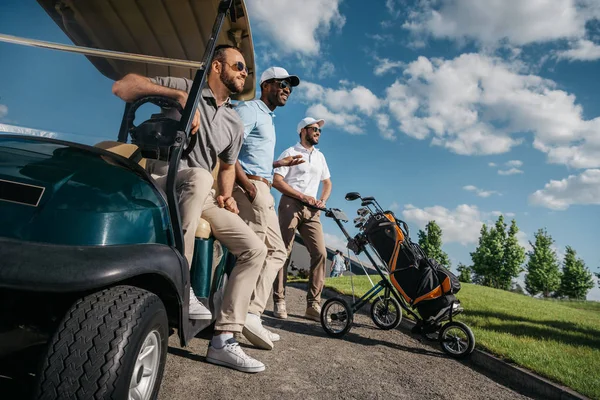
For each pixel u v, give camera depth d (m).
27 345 1.80
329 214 5.13
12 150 1.97
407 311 4.84
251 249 3.12
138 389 1.84
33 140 2.10
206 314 2.59
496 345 4.56
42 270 1.48
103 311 1.62
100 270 1.55
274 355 3.72
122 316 1.63
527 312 7.51
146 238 1.92
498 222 36.22
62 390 1.46
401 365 3.97
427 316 4.61
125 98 2.33
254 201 4.10
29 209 1.69
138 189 2.04
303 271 20.08
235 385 2.83
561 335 5.57
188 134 2.35
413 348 4.72
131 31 2.60
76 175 1.91
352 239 5.13
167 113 2.36
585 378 3.71
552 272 34.47
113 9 2.46
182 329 2.18
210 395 2.61
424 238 39.06
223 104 3.25
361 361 3.92
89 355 1.50
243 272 3.14
